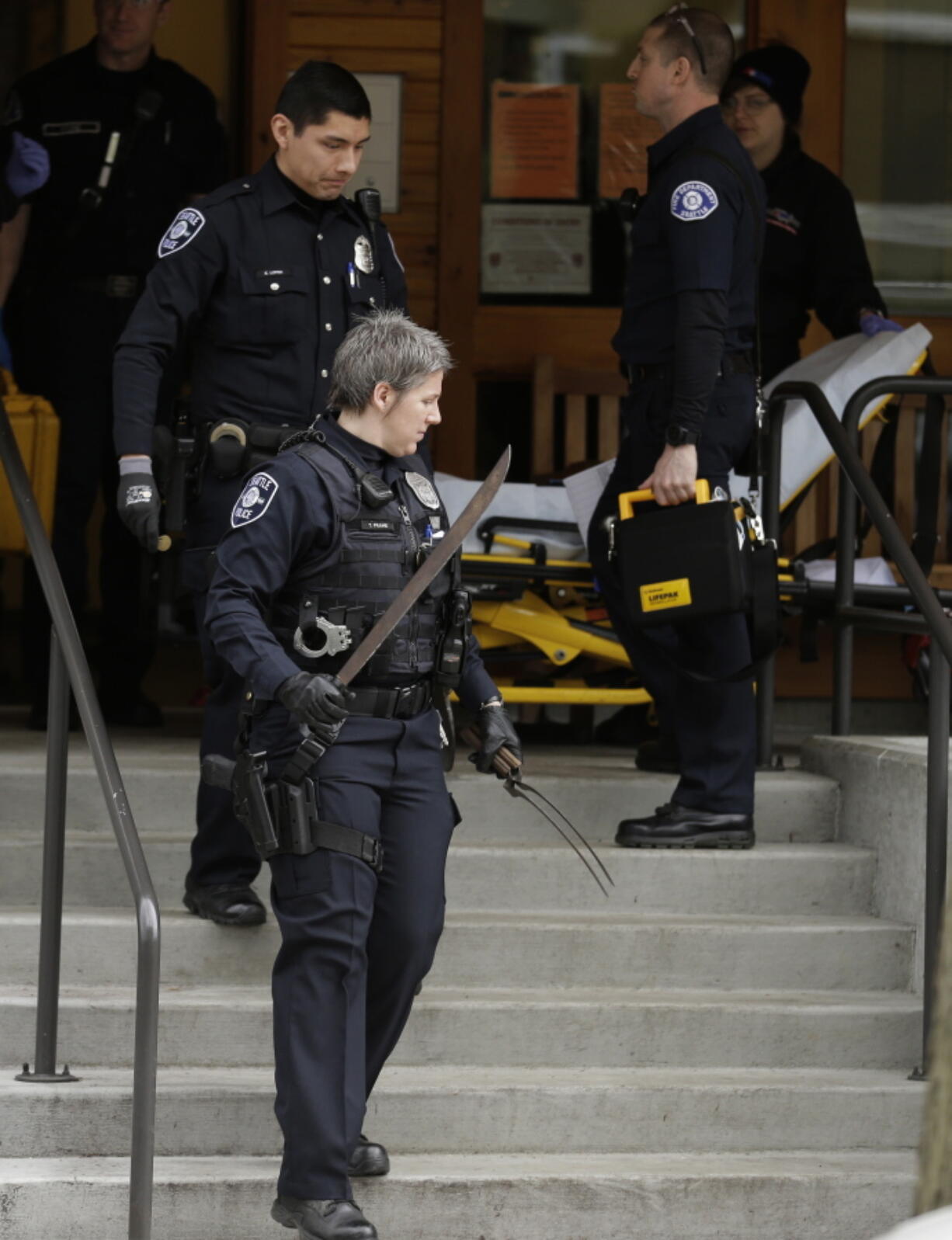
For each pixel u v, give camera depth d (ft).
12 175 69.62
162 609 80.89
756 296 59.72
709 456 58.34
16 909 56.44
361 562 43.60
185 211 52.49
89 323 73.31
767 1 92.02
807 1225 48.47
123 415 50.67
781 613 67.97
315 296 52.39
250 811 43.06
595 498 66.44
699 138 57.41
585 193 93.20
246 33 93.15
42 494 68.80
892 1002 55.47
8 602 124.26
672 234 56.29
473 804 62.13
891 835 59.26
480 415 93.40
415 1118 50.14
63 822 49.42
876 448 74.18
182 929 54.08
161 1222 46.11
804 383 65.72
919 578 54.13
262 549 42.80
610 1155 50.67
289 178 52.60
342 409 45.09
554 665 73.67
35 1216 46.11
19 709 83.30
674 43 57.67
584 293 93.30
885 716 90.48
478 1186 47.29
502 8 92.63
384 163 92.38
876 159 93.45
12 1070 51.11
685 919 58.13
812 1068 54.13
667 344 58.08
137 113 73.61
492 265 93.04
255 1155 49.01
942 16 93.25
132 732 75.05
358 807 43.19
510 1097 50.47
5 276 73.77
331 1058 42.73
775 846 61.72
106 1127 48.73
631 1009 53.72
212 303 52.26
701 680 58.08
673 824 59.36
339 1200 42.65
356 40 92.07
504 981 56.18
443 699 45.32
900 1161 50.49
